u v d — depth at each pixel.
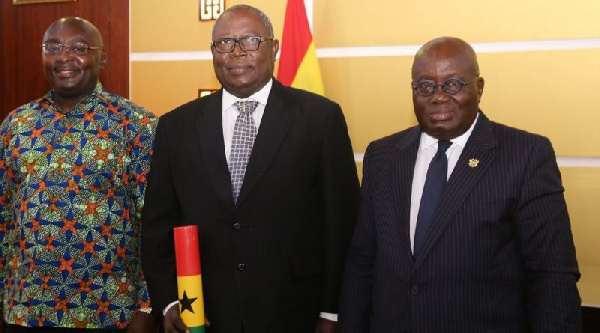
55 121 2.12
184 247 1.77
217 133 1.87
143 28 3.12
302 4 2.78
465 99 1.54
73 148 2.08
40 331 2.07
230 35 1.84
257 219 1.81
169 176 1.94
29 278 2.05
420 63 1.58
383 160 1.71
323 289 1.85
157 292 1.88
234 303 1.81
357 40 2.83
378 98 2.82
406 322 1.55
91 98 2.15
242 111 1.88
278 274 1.81
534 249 1.50
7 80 3.33
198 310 1.78
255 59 1.84
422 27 2.73
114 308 2.08
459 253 1.50
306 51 2.75
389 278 1.60
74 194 2.05
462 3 2.67
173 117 1.97
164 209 1.94
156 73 3.13
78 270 2.05
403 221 1.59
